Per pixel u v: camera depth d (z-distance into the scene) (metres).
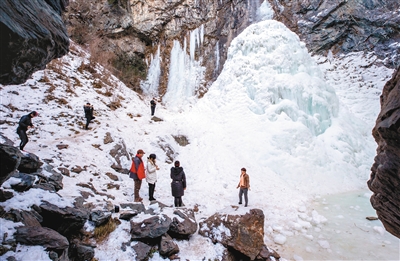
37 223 3.49
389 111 2.35
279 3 21.08
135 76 21.06
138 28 21.34
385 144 2.76
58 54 3.01
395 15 17.92
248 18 21.12
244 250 4.76
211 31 21.09
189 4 21.30
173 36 21.72
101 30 21.34
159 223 4.71
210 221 5.36
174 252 4.52
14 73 2.42
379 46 18.02
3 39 1.99
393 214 3.16
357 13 18.92
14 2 2.14
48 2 3.04
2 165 2.52
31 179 4.20
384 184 2.95
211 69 20.56
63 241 3.23
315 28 19.80
